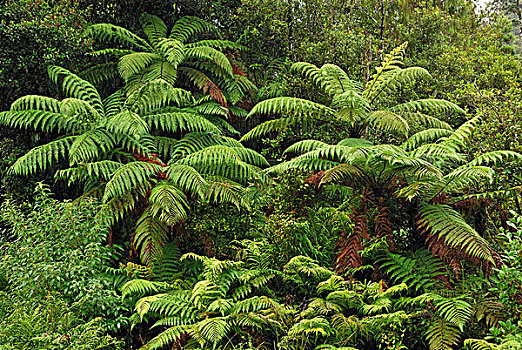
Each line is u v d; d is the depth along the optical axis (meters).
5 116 5.03
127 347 3.82
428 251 4.05
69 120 5.16
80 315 3.60
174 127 5.49
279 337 3.56
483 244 3.59
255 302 3.58
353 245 4.03
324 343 3.42
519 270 3.19
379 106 6.08
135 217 5.01
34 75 5.70
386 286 3.84
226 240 4.87
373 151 4.27
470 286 3.70
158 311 3.83
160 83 5.41
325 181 4.14
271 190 4.93
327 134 6.02
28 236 3.82
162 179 4.90
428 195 4.23
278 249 4.22
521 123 4.41
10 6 5.25
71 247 3.89
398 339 3.38
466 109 5.18
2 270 3.97
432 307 3.53
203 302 3.77
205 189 4.76
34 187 5.70
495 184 4.29
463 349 3.31
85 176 4.88
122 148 5.27
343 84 5.46
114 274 4.11
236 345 3.55
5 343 3.04
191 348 3.42
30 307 3.41
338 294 3.58
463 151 5.06
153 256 4.39
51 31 5.42
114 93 6.26
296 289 4.14
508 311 3.21
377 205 4.38
